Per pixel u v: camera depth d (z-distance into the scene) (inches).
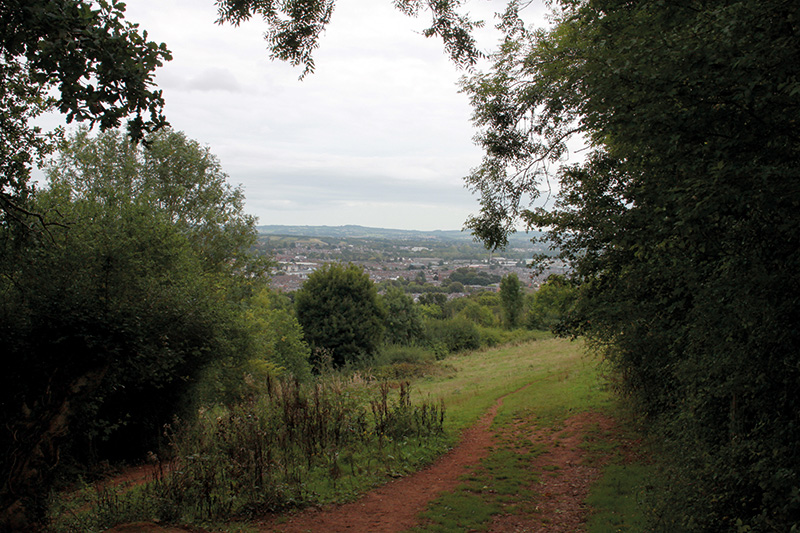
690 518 199.6
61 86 219.1
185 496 298.7
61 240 385.7
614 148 285.4
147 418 508.1
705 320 195.2
